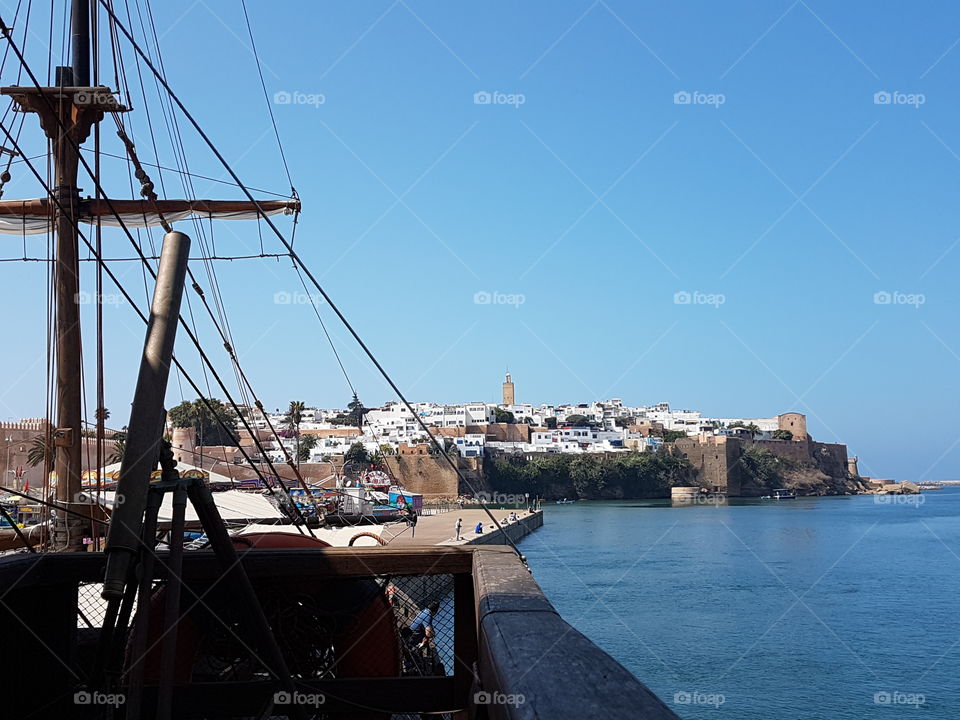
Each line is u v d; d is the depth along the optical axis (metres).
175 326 3.33
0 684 4.07
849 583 66.94
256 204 6.78
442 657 4.77
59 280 16.44
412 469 156.38
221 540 3.48
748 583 66.25
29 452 33.47
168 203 18.41
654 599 58.25
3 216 17.39
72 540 14.80
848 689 35.25
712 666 39.00
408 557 4.70
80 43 17.69
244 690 4.47
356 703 4.55
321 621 4.77
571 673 1.64
